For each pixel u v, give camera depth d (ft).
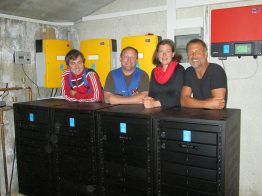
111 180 6.89
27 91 10.24
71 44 11.15
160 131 6.05
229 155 5.75
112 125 6.64
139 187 6.48
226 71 8.66
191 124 5.65
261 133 8.35
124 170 6.64
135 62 8.14
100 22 11.20
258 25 7.49
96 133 6.93
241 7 7.65
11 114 9.70
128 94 8.21
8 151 9.68
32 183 8.55
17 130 8.62
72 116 7.25
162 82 7.27
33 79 10.44
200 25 8.93
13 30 9.56
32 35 10.30
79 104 8.06
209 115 5.90
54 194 8.02
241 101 8.56
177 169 5.94
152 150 6.16
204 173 5.63
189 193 5.85
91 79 8.48
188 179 5.83
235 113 6.22
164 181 6.16
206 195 5.65
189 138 5.70
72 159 7.48
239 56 8.13
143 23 10.25
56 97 10.94
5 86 9.38
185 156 5.81
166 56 7.18
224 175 5.41
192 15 9.18
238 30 7.77
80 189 7.46
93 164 7.07
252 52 7.66
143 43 9.04
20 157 8.72
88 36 11.57
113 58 10.18
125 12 10.44
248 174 8.68
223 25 7.97
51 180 8.00
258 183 8.55
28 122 8.30
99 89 8.55
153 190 6.30
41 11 9.70
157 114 6.11
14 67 9.67
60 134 7.61
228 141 5.56
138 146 6.36
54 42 10.29
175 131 5.86
